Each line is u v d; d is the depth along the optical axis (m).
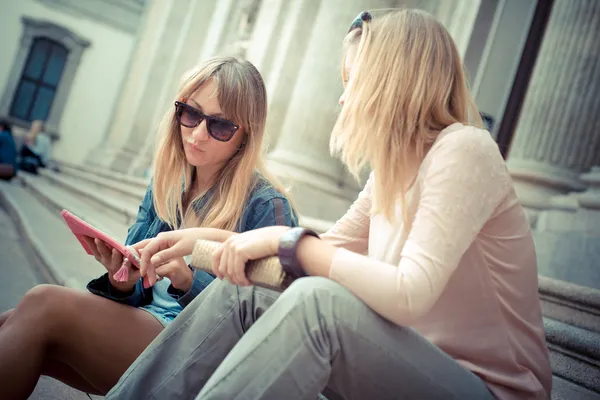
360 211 1.31
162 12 11.44
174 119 1.54
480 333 0.96
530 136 3.62
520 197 3.46
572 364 1.68
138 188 7.14
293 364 0.81
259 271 0.95
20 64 16.39
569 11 3.59
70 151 17.28
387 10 1.09
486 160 0.91
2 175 10.59
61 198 6.50
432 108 1.03
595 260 2.80
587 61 3.49
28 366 1.12
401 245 1.00
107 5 17.14
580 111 3.47
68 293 1.21
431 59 1.02
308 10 5.82
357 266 0.86
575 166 3.45
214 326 1.03
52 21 16.55
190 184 1.61
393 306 0.82
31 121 16.81
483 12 4.94
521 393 0.94
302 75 5.34
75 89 17.14
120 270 1.19
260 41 6.53
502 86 4.76
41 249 3.45
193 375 1.01
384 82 1.02
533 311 0.99
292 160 5.10
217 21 9.86
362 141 1.04
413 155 1.05
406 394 0.85
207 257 1.03
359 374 0.85
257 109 1.48
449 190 0.88
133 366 1.07
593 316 1.95
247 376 0.81
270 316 0.86
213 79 1.42
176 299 1.41
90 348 1.21
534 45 4.37
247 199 1.47
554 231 3.13
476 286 0.95
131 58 11.90
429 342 0.89
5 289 2.81
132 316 1.26
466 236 0.87
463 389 0.87
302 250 0.91
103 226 4.49
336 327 0.83
